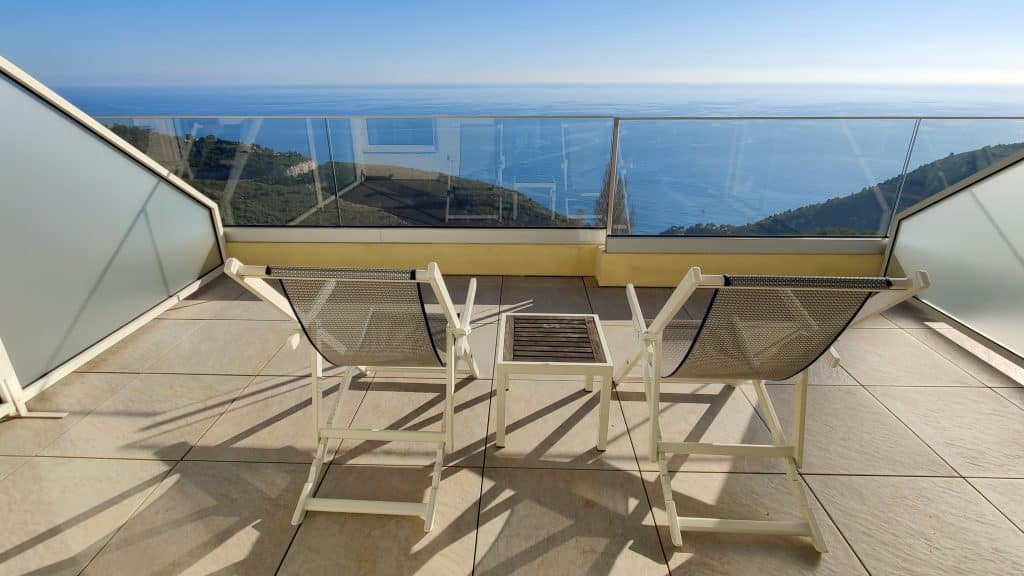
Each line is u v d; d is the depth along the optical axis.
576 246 4.00
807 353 1.71
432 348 1.80
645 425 2.29
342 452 2.10
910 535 1.72
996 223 2.84
